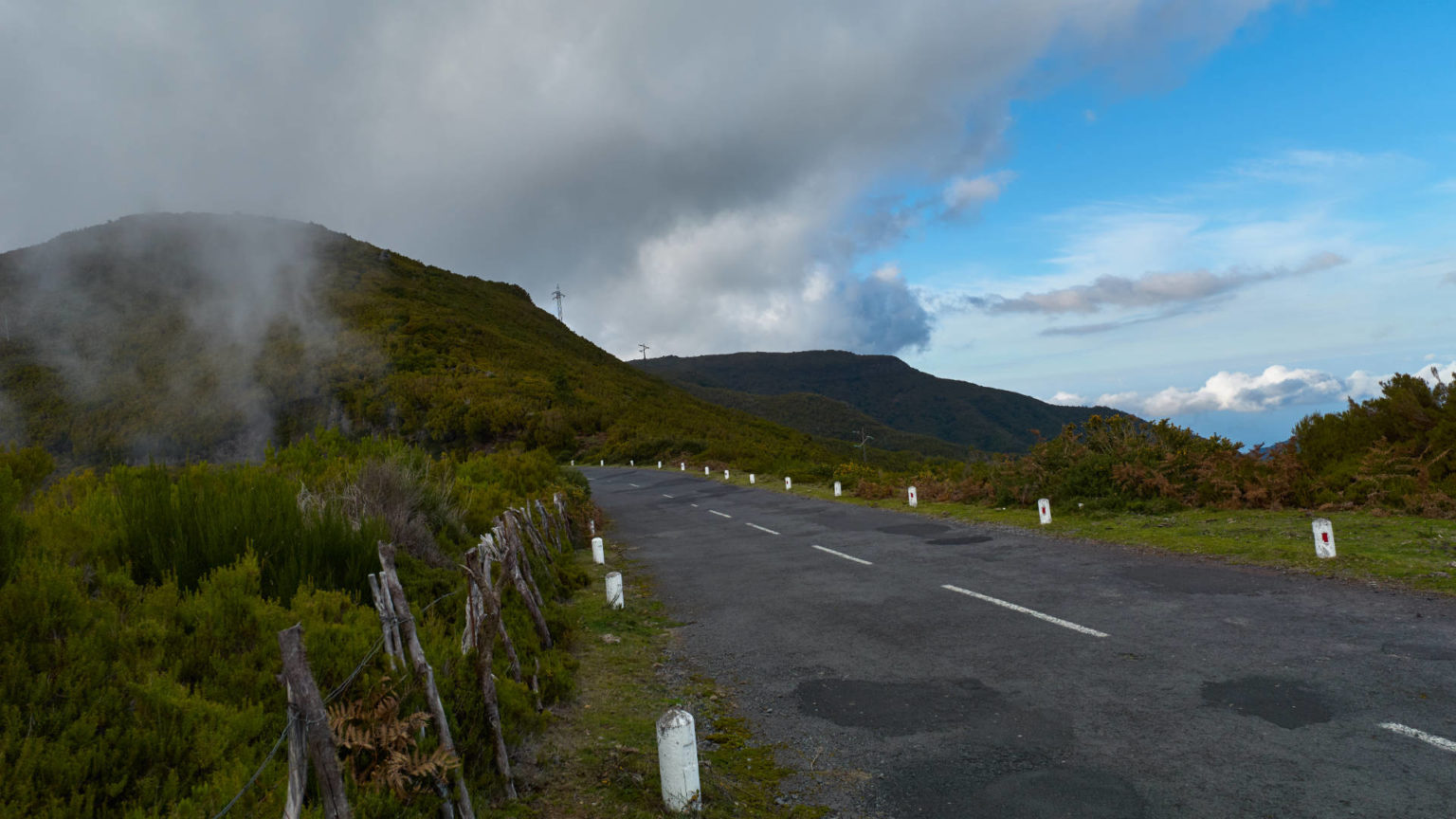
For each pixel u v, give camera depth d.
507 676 5.23
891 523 15.85
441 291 136.38
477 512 11.34
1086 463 14.74
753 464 38.53
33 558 4.15
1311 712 4.27
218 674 3.88
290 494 6.79
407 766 3.27
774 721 5.09
